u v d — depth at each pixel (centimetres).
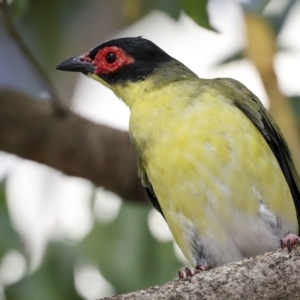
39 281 1162
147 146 965
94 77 1095
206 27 1076
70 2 1327
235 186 927
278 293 751
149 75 1049
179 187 944
